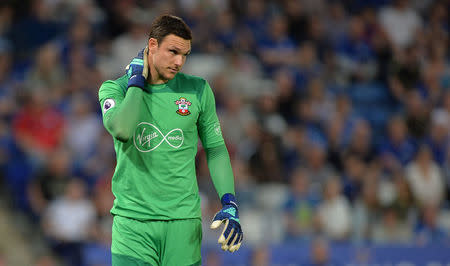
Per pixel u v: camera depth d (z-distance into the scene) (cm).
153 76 1312
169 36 1270
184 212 1320
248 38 4603
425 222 3691
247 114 4078
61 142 3569
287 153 3734
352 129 4191
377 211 3547
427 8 5672
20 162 3362
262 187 3362
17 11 4169
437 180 3897
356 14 5344
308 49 4688
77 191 3219
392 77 4869
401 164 4081
